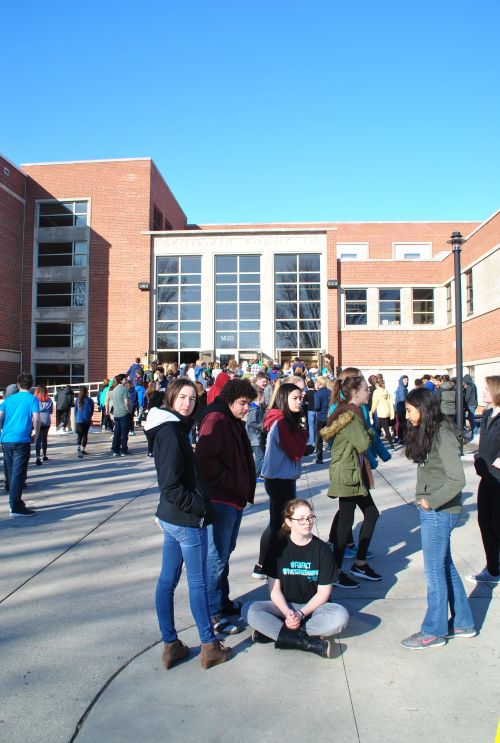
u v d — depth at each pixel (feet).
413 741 8.93
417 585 15.61
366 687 10.52
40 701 10.14
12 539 20.18
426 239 109.40
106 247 84.64
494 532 15.56
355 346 82.69
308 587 12.40
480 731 9.17
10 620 13.50
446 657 11.60
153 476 32.45
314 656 11.76
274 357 80.59
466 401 45.09
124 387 42.24
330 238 81.76
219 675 11.00
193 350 81.56
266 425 17.22
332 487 15.76
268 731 9.23
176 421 11.31
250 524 22.15
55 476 32.94
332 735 9.11
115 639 12.53
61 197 86.12
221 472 13.16
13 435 23.38
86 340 83.46
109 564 17.42
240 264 82.84
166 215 95.86
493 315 65.21
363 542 16.10
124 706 9.98
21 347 85.25
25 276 85.92
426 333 83.25
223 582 13.73
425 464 12.30
